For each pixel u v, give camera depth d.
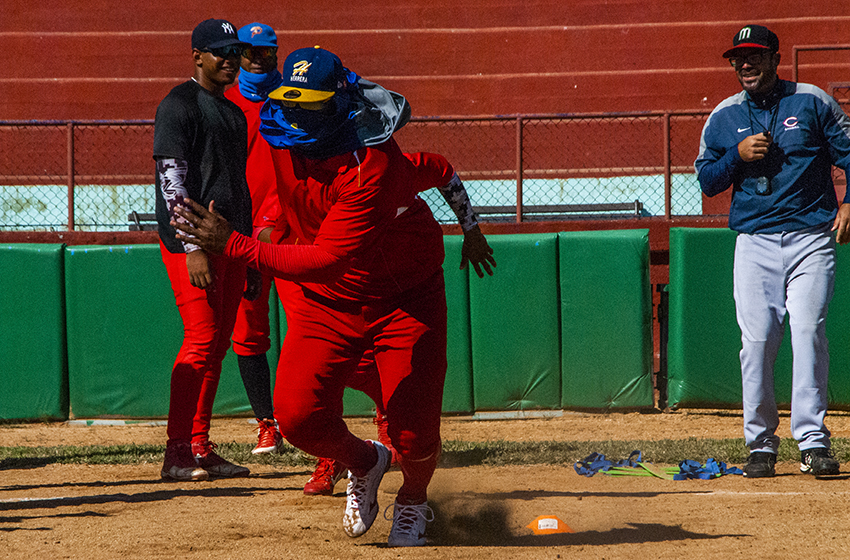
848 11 29.39
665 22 29.47
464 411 17.25
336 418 7.62
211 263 10.22
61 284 17.47
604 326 17.12
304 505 9.41
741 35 11.11
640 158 28.95
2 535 8.00
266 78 11.75
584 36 29.56
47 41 30.03
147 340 17.34
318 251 6.79
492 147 29.33
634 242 17.09
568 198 28.23
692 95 29.34
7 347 17.47
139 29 30.19
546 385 17.27
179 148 10.77
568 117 21.33
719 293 17.19
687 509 8.94
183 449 11.02
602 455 11.48
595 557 7.09
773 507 8.97
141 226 26.98
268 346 13.11
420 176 8.20
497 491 10.02
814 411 10.95
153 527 8.31
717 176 11.27
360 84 6.82
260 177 11.49
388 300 7.54
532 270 17.30
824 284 10.96
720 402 17.20
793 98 11.10
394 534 7.66
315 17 30.12
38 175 29.36
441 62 29.81
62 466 12.16
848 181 10.93
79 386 17.45
